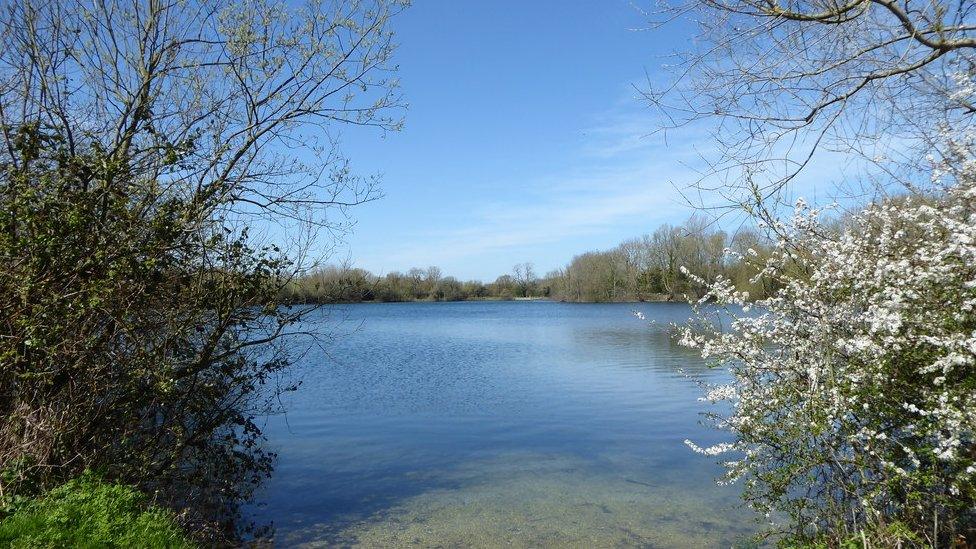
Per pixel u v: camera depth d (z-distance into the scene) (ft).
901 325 17.38
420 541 26.43
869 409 18.74
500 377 74.95
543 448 41.93
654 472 35.99
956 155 17.79
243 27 27.40
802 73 16.42
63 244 22.50
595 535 26.78
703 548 25.13
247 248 28.35
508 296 380.78
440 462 38.81
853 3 14.67
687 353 99.71
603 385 68.03
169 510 24.25
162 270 25.75
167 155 24.26
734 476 25.53
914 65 15.23
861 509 19.13
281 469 37.24
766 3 16.14
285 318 30.45
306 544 26.13
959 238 15.34
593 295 295.69
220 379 29.50
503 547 25.68
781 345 21.72
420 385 69.31
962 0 15.30
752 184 18.58
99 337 23.68
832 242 19.51
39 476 22.48
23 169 22.70
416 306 343.05
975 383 16.17
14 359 22.00
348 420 51.16
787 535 23.58
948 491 17.69
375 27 29.81
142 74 27.37
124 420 25.08
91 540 19.35
